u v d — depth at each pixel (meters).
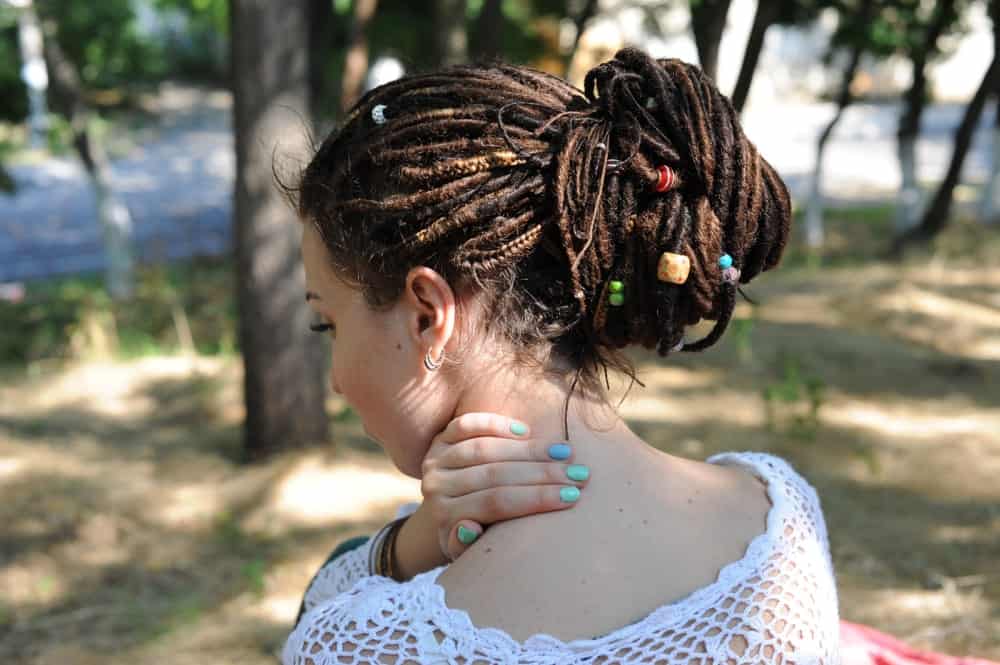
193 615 3.26
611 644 0.89
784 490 1.06
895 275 7.48
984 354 5.76
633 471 1.00
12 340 6.69
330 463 4.29
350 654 0.92
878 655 1.84
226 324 6.94
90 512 3.95
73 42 8.56
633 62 1.00
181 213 12.68
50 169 15.39
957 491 4.05
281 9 3.87
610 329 1.03
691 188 0.97
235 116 4.00
